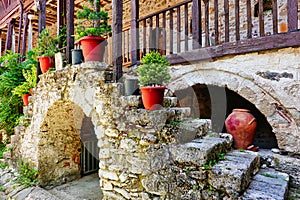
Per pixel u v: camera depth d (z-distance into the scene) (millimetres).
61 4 4184
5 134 4922
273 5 2438
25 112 4102
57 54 3396
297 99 2309
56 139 3814
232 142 2432
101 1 6285
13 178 3865
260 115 3682
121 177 2285
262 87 2539
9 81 4637
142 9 6266
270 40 2432
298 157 2311
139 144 2156
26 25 6602
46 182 3750
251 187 1773
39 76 3664
